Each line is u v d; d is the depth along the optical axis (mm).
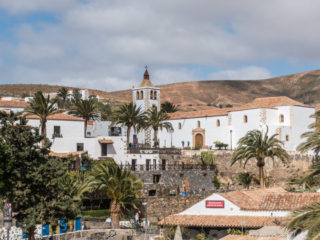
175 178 93812
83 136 95250
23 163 48406
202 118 121812
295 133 111625
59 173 49719
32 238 49812
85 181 68812
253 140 82875
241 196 56469
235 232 50875
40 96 83812
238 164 105188
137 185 71562
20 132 49250
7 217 44281
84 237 57031
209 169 102188
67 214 50469
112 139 95375
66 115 95688
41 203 48625
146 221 66875
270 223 50281
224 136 116938
